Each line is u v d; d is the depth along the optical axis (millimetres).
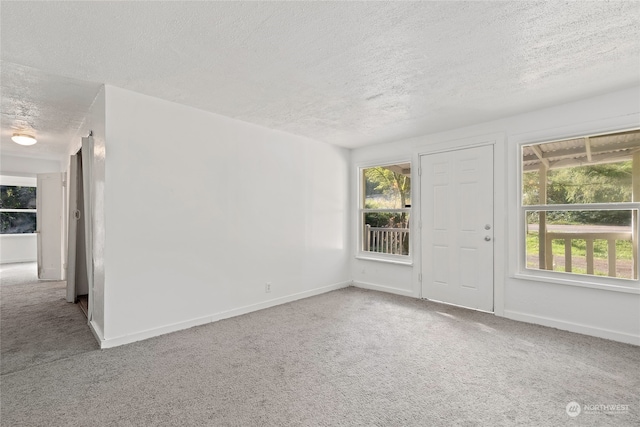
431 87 2623
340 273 4895
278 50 2037
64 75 2436
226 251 3441
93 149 3035
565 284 3033
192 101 2990
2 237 7055
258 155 3764
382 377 2174
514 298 3385
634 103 2648
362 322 3287
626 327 2721
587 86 2619
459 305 3855
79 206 4156
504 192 3465
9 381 2090
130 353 2521
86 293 4262
